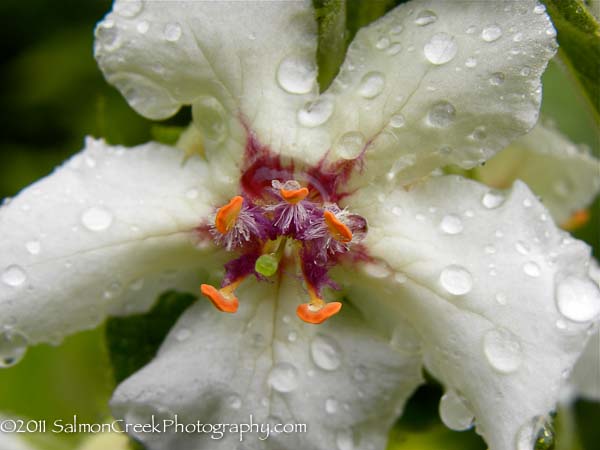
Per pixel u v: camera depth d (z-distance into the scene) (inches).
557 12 1.8
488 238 1.8
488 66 1.8
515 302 1.8
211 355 1.9
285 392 1.9
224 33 1.8
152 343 2.0
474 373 1.8
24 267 1.8
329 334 1.9
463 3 1.8
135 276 1.9
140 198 1.9
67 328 1.8
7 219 1.8
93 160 1.9
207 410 1.9
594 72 1.9
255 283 1.9
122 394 1.9
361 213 1.9
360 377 1.9
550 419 1.9
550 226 1.8
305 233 1.9
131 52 1.8
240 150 1.9
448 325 1.8
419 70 1.8
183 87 1.9
